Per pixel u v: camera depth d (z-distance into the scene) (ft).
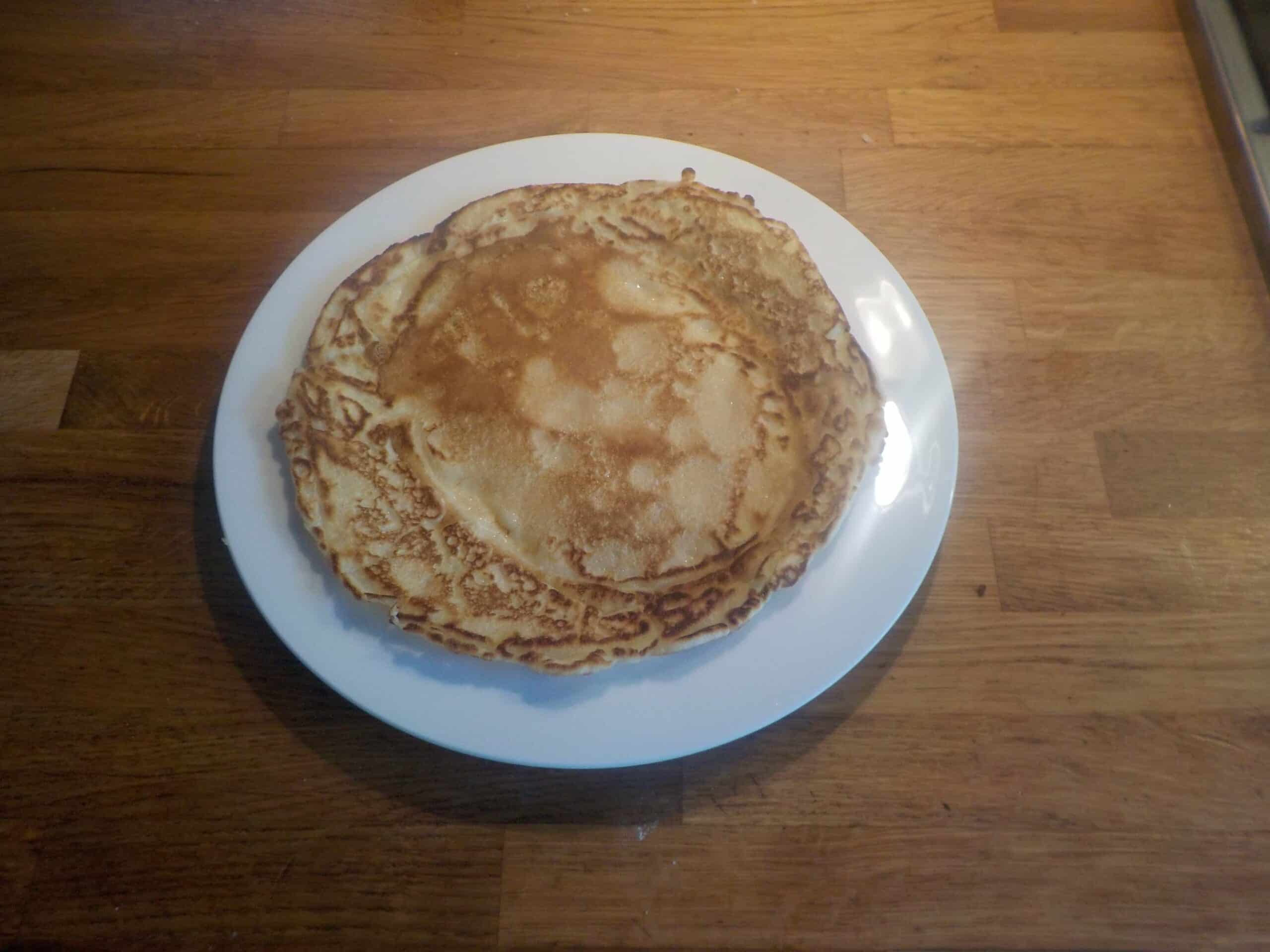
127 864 1.11
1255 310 1.42
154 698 1.18
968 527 1.28
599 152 1.40
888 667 1.21
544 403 1.21
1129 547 1.27
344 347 1.23
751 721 1.10
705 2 1.64
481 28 1.61
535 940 1.09
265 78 1.57
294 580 1.15
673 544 1.16
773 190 1.38
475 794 1.14
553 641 1.11
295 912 1.10
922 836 1.13
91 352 1.37
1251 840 1.13
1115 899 1.11
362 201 1.48
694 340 1.26
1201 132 1.55
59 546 1.26
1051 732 1.18
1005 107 1.56
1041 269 1.45
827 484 1.18
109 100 1.54
